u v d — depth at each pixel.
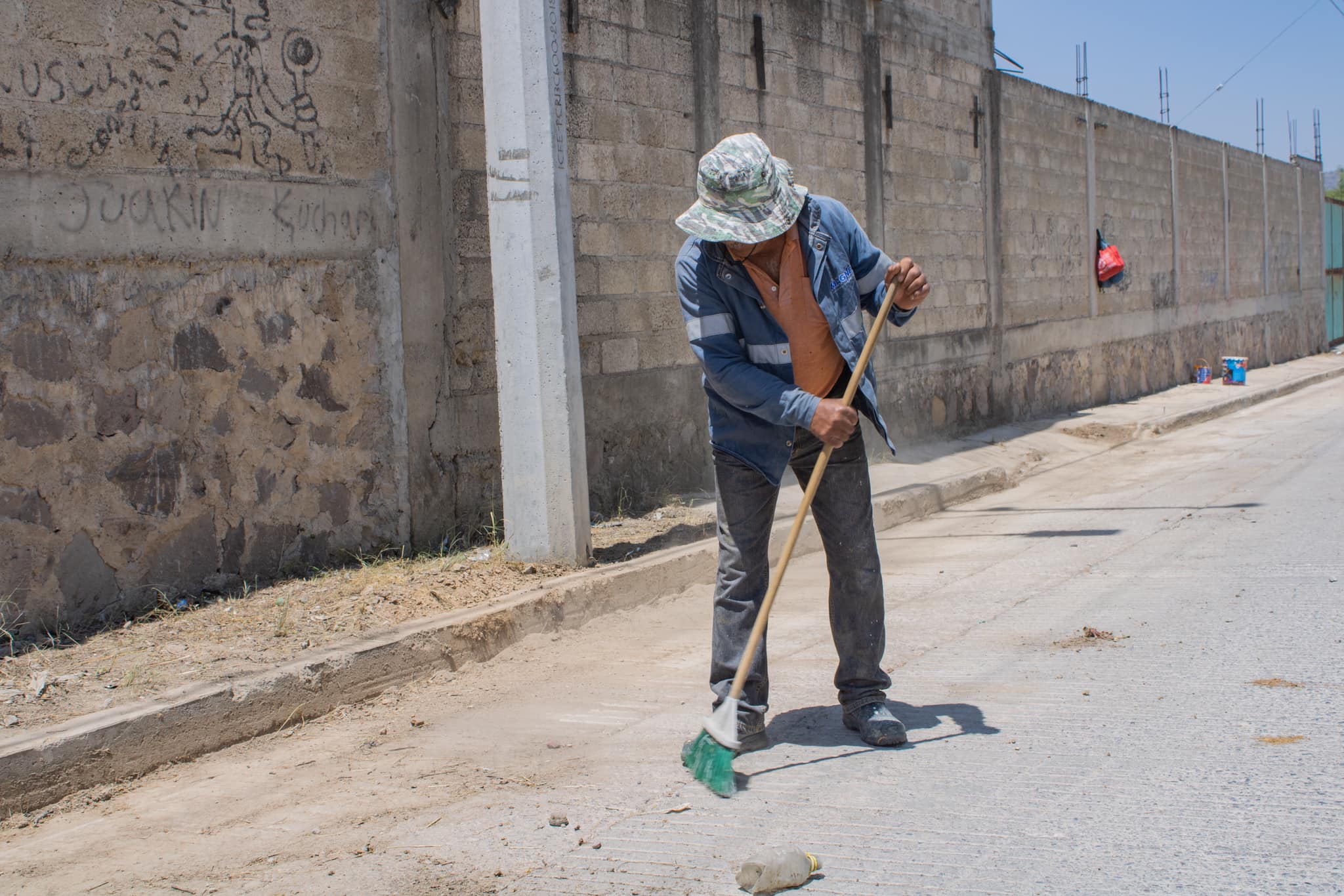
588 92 7.95
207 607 5.42
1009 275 14.34
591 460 8.02
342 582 5.79
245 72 5.72
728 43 9.30
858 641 3.73
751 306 3.50
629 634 5.68
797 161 10.21
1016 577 6.49
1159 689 4.14
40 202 4.95
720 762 3.33
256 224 5.77
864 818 3.13
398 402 6.53
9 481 4.89
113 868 3.15
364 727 4.39
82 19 5.07
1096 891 2.62
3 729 3.83
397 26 6.45
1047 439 13.38
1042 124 15.22
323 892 2.90
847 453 3.62
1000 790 3.27
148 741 3.97
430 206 6.69
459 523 6.92
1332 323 32.16
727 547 3.68
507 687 4.85
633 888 2.81
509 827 3.26
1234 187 23.73
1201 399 17.83
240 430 5.75
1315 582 5.66
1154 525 7.83
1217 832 2.89
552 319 6.03
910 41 12.02
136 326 5.30
